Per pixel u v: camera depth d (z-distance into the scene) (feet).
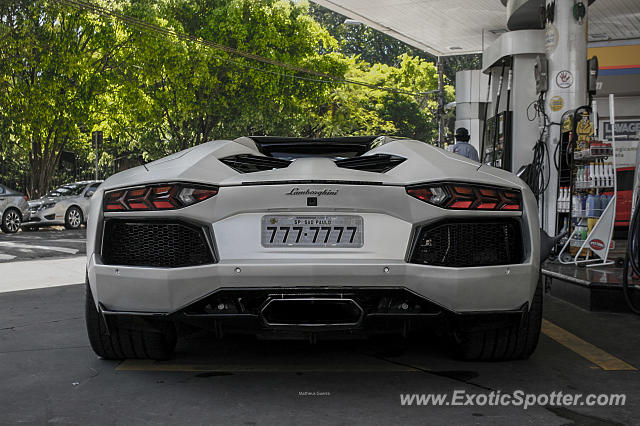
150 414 9.24
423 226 10.05
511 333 11.40
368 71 155.33
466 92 56.59
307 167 10.33
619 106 54.49
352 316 10.19
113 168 110.73
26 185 82.07
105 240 10.37
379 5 59.26
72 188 63.82
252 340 13.98
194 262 10.02
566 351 12.98
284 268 9.71
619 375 11.24
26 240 47.50
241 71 90.94
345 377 11.07
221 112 92.32
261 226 9.97
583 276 19.25
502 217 10.39
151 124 89.10
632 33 58.18
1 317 17.13
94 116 76.07
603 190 23.81
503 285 10.16
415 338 14.11
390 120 157.58
